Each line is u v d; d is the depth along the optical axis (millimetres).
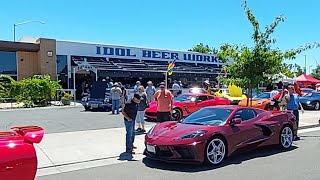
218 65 39094
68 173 6969
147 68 30469
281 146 9141
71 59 29203
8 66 28047
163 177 6570
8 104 24047
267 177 6465
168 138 7402
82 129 12375
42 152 8586
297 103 11398
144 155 8492
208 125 7879
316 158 8117
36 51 28766
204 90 19922
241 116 8367
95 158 8133
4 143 3807
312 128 13961
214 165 7430
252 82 12727
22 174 3828
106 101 19703
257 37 12703
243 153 8695
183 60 36250
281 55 12641
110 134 11211
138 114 11859
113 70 27859
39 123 14086
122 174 6828
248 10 12719
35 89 23328
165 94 11039
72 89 27516
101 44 30688
